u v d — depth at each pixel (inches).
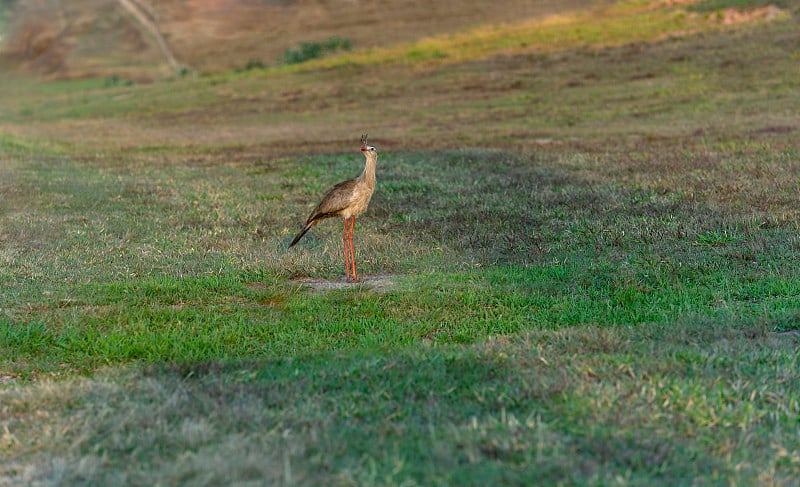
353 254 522.6
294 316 445.4
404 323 431.8
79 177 914.1
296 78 2068.2
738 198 682.8
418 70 1983.3
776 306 428.1
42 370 373.4
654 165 853.2
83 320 436.5
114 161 1074.1
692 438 272.5
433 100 1658.5
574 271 514.9
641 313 429.7
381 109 1620.3
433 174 871.7
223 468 250.7
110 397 320.8
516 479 242.2
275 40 2970.0
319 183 852.6
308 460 257.1
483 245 593.6
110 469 259.1
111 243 607.5
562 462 251.9
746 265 514.3
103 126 1656.0
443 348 376.5
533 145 1068.5
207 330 421.1
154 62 3056.1
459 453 259.6
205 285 505.4
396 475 245.0
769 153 880.9
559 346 373.4
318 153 1085.1
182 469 251.4
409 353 364.2
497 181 812.6
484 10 2847.0
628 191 734.5
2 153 1151.6
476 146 1089.4
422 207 717.3
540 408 295.6
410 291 487.2
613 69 1729.8
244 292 495.8
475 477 243.1
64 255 570.9
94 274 526.9
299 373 341.1
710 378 321.1
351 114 1595.7
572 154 959.6
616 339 376.8
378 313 449.7
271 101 1830.7
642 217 638.5
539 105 1493.6
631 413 288.2
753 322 398.3
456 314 447.2
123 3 4005.9
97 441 281.1
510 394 309.3
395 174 874.1
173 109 1854.1
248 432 282.8
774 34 1779.0
